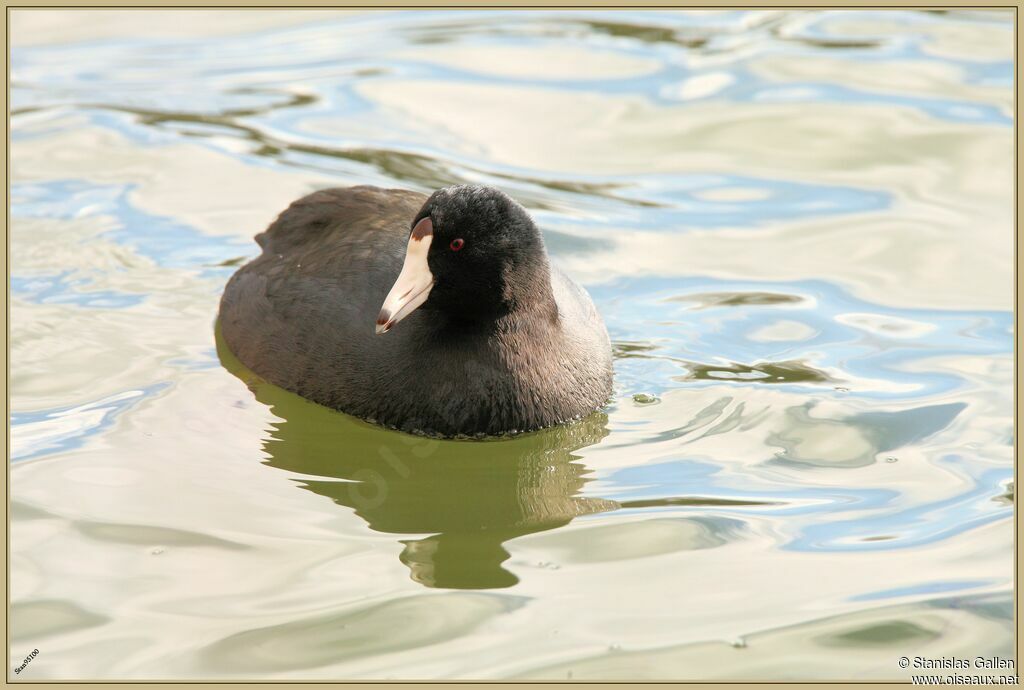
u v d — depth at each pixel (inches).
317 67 814.5
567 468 443.2
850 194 660.1
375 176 674.8
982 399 482.6
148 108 756.0
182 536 395.9
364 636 346.0
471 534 402.0
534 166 687.7
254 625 350.6
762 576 373.1
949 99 748.6
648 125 734.5
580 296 514.0
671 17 883.4
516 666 332.2
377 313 473.1
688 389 495.5
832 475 433.1
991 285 577.0
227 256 601.6
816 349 524.1
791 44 831.1
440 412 461.4
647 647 339.9
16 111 745.6
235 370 506.0
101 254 600.1
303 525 405.4
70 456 443.2
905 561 379.9
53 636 345.7
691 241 618.8
